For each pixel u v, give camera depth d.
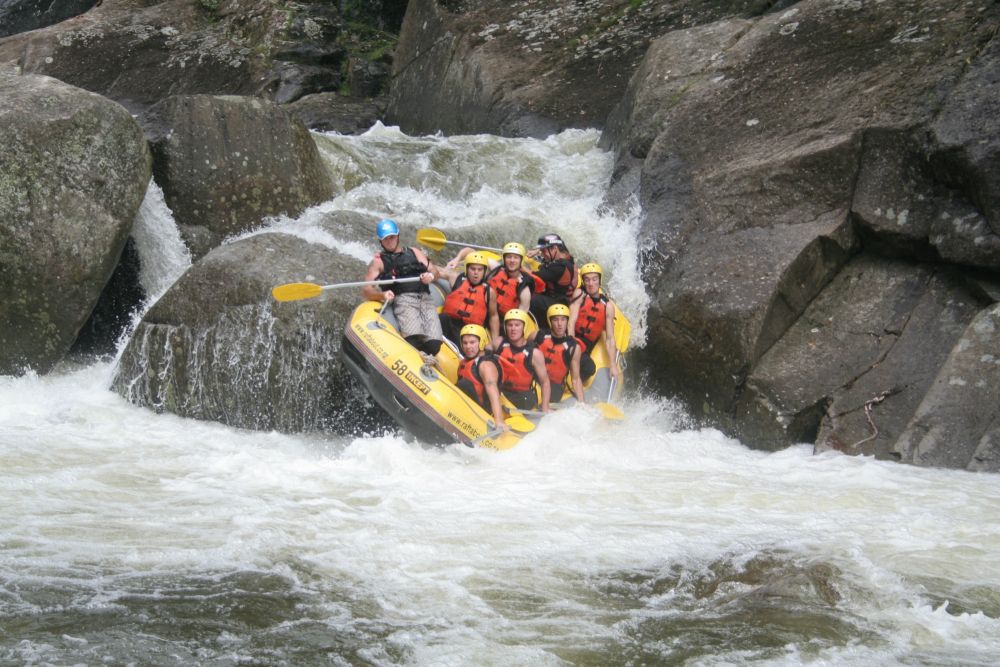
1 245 14.40
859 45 16.78
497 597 7.88
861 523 9.81
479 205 18.42
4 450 11.56
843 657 6.97
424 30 27.38
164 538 8.89
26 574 7.96
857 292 14.59
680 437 13.91
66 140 14.83
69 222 14.78
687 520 9.84
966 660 6.95
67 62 28.83
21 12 36.72
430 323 12.77
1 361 14.66
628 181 17.91
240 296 13.52
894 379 13.45
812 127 15.76
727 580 8.23
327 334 13.37
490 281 13.60
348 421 13.48
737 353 14.04
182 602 7.59
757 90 17.08
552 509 10.11
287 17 30.00
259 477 11.01
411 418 12.03
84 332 15.98
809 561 8.58
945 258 13.97
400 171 19.95
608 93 22.84
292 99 28.27
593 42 24.62
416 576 8.25
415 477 11.13
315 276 13.75
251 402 13.39
